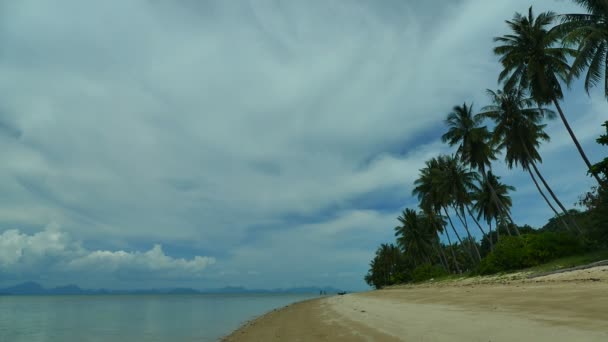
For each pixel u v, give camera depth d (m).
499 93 39.28
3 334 28.22
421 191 63.25
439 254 77.62
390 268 110.75
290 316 29.02
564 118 30.92
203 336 23.25
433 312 15.41
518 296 15.34
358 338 12.05
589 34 24.69
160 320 39.75
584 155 29.62
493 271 33.84
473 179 52.41
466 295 20.53
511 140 38.41
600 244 27.12
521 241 31.69
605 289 12.82
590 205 29.78
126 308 71.75
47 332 29.44
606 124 24.48
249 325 26.78
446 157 55.47
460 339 9.25
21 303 109.56
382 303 26.59
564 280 18.42
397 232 80.50
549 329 8.52
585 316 9.26
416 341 9.96
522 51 33.53
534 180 37.66
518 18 34.69
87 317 46.44
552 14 32.75
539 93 32.78
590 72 26.56
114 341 23.16
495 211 55.22
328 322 19.14
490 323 10.51
